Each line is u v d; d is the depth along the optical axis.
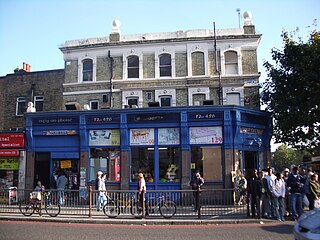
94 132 17.59
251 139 17.44
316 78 16.59
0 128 26.66
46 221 12.45
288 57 18.20
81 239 8.94
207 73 22.92
